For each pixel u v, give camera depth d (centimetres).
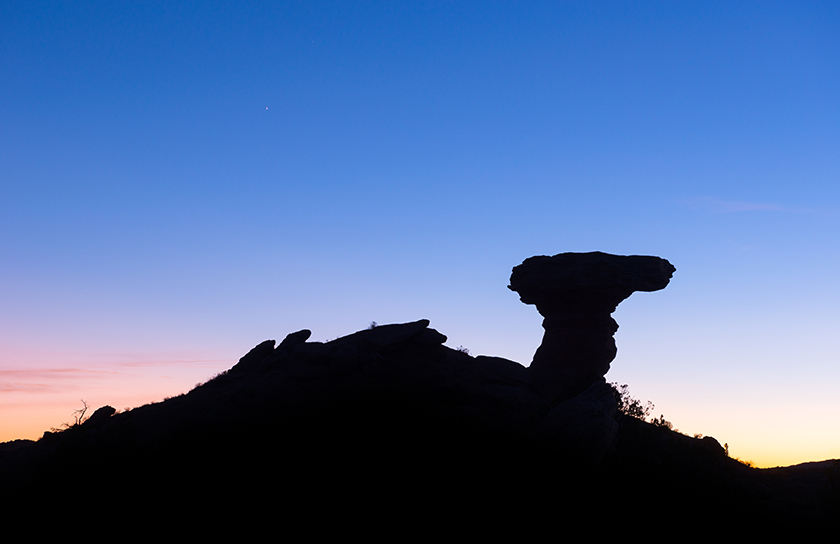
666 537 3875
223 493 4400
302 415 6106
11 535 4153
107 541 3838
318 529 3781
